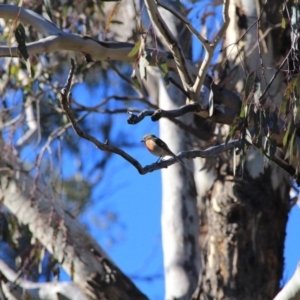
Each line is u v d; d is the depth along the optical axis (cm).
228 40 1164
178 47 838
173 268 1245
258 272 1148
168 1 1252
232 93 887
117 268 1202
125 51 914
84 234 1211
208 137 1245
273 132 865
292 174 912
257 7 1162
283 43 1147
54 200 1224
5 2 1232
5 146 1259
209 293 1148
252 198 1160
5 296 1204
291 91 845
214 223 1173
